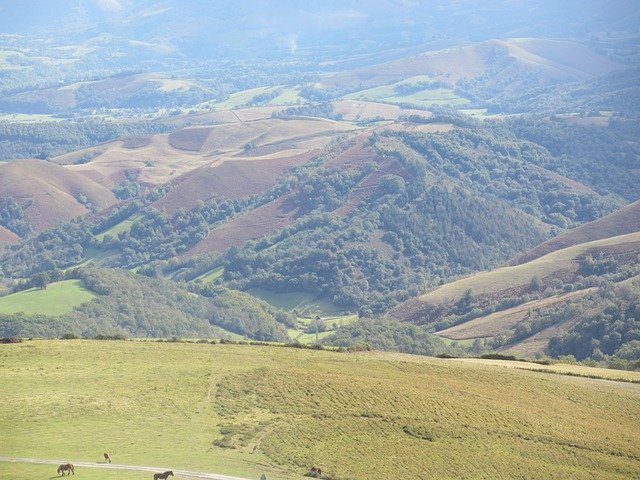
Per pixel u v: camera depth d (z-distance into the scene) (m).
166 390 81.12
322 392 84.94
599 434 87.88
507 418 86.81
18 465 61.03
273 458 67.12
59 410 73.38
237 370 89.75
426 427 79.75
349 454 71.06
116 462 62.78
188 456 65.38
